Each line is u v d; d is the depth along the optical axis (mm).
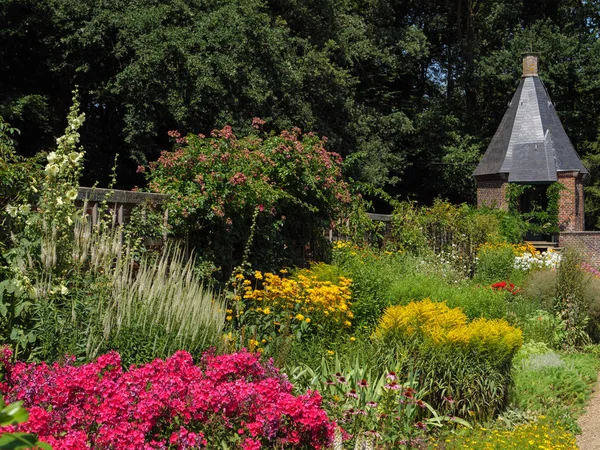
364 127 28625
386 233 15898
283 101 21859
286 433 4203
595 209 34875
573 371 9633
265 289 8070
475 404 7199
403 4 38219
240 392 4277
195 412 4094
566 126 35156
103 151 21688
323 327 7953
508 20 37719
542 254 20016
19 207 5891
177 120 18375
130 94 18609
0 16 18047
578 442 7277
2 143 6605
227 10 19672
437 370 7125
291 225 11047
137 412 3918
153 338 5578
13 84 20375
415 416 6574
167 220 8391
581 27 36344
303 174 10711
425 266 13555
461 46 37000
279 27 21938
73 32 18969
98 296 5586
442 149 36219
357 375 6734
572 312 12039
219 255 9125
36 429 3551
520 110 28297
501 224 23016
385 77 36156
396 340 7352
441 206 17781
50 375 4207
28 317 5250
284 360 6438
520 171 26984
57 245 5684
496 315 10531
